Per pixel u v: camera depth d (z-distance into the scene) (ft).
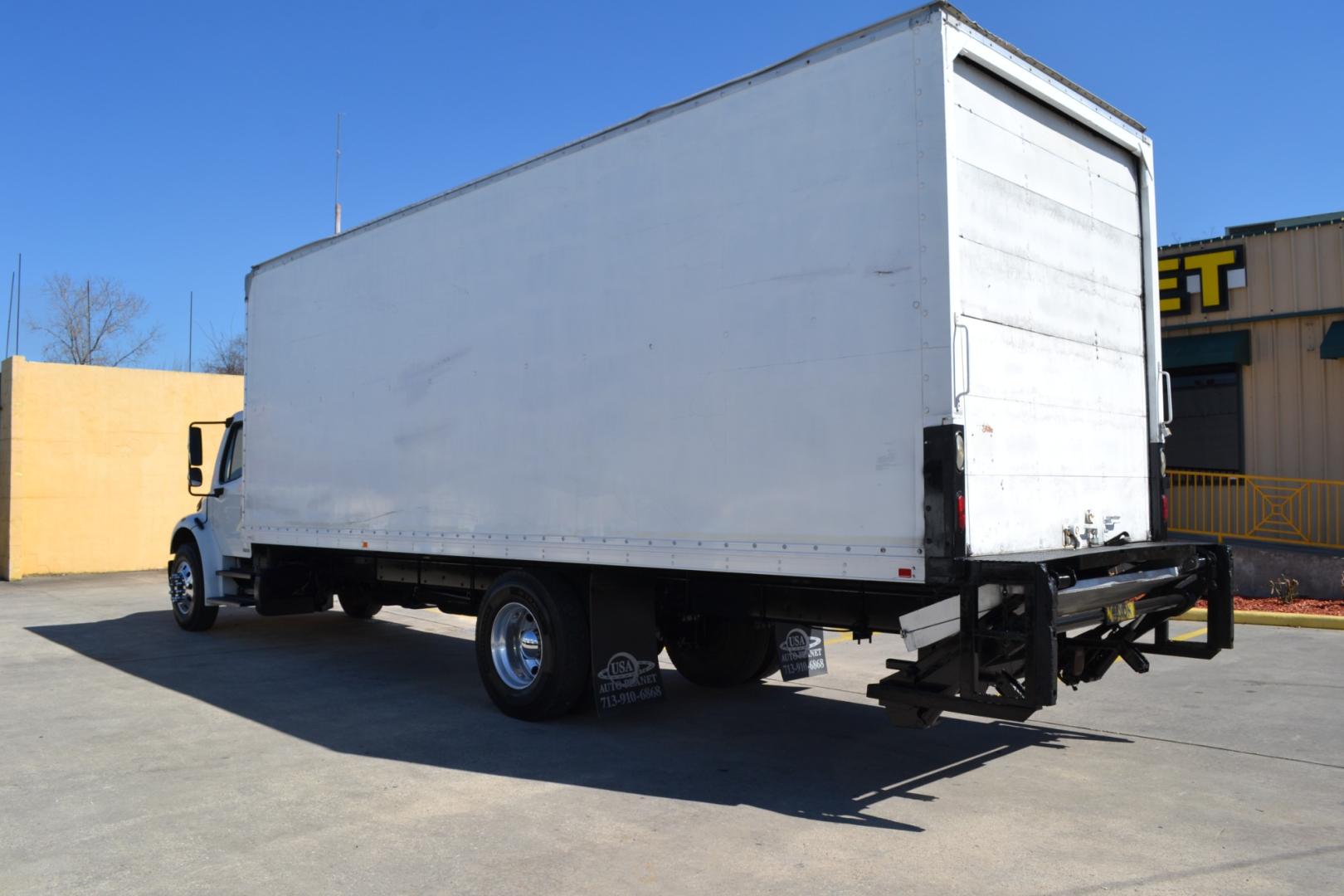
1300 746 19.36
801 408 16.30
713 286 17.80
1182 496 45.70
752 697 24.76
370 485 26.37
